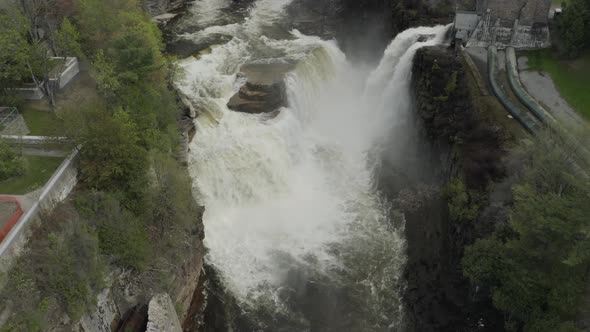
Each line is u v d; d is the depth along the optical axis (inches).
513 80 2490.2
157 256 1867.6
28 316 1389.0
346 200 2620.6
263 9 4050.2
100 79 1999.3
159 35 2635.3
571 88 2470.5
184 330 1993.1
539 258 1715.1
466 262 1881.2
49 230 1558.8
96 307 1619.1
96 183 1766.7
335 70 3486.7
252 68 3068.4
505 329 1902.1
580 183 1600.6
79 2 2455.7
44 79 2098.9
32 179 1776.6
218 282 2182.6
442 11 3198.8
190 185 2121.1
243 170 2544.3
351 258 2321.6
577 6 2596.0
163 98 2260.1
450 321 2034.9
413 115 2748.5
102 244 1680.6
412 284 2201.0
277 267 2265.0
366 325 2058.3
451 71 2573.8
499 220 1947.6
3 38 2005.4
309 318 2073.1
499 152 2183.8
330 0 3956.7
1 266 1421.0
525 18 2687.0
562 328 1585.9
